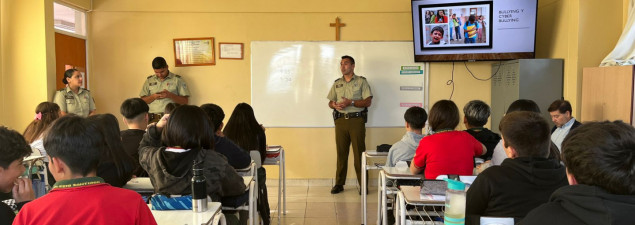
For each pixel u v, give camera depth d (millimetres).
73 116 1376
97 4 5328
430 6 4961
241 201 2611
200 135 2236
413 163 2836
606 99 3875
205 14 5379
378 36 5379
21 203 1693
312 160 5516
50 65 4535
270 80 5430
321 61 5410
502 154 2584
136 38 5383
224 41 5398
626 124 1061
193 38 5383
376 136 5480
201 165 2211
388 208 3354
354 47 5387
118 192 1346
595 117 4023
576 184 1076
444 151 2666
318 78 5422
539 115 1700
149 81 5285
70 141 1291
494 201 1682
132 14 5367
